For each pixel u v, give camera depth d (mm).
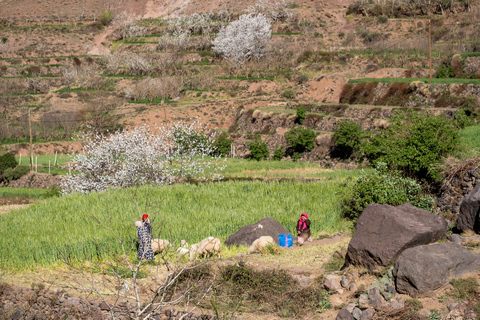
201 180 36812
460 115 32906
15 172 55750
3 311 10883
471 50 78500
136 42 130625
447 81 56344
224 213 19375
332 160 50875
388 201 17828
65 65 115250
